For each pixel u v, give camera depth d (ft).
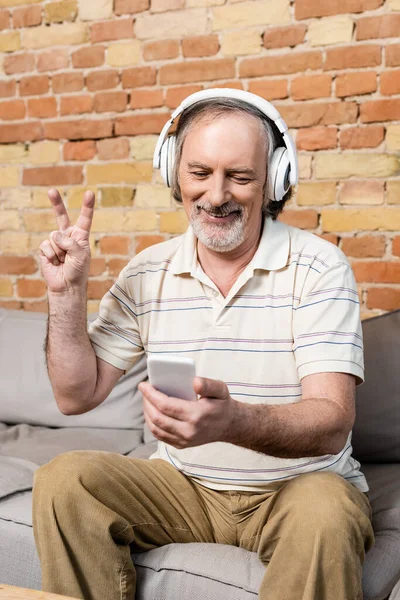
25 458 6.44
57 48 9.07
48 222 9.36
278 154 4.93
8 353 7.91
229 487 4.91
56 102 9.16
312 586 3.92
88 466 4.60
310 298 4.76
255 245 5.13
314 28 7.89
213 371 4.94
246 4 8.13
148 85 8.66
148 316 5.29
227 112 4.79
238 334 4.93
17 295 9.61
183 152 4.93
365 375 6.54
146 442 7.11
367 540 4.25
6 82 9.40
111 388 5.29
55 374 4.97
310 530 3.99
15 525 5.15
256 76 8.18
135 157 8.82
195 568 4.53
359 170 7.88
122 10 8.69
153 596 4.61
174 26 8.47
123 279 5.40
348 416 4.33
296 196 8.16
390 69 7.66
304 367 4.58
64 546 4.39
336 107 7.90
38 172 9.36
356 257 7.98
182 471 5.13
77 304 4.85
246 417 3.91
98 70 8.89
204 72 8.39
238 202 4.83
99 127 8.96
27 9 9.17
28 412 7.63
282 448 4.08
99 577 4.42
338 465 4.86
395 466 6.33
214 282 5.18
